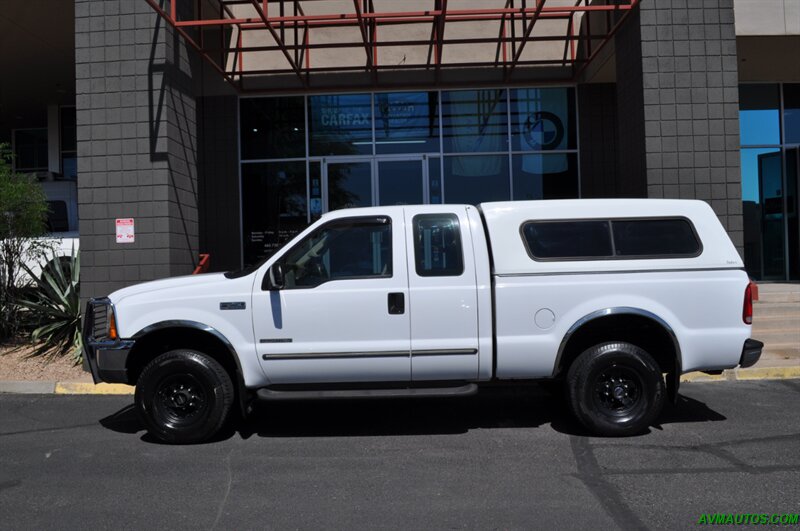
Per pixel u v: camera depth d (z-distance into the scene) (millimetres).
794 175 14188
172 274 9258
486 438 5980
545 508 4293
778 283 13367
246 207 13000
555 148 12836
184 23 8812
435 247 5875
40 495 4629
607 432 5797
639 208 5992
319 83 12672
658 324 5754
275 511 4305
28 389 8125
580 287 5785
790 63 12711
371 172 12961
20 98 16984
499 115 12883
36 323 10148
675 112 9320
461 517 4164
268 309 5746
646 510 4230
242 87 12656
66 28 12414
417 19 10984
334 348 5742
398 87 12727
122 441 5984
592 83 12656
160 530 4023
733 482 4707
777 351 9023
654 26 9344
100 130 9258
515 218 5934
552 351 5777
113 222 9234
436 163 12922
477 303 5773
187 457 5484
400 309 5758
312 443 5887
